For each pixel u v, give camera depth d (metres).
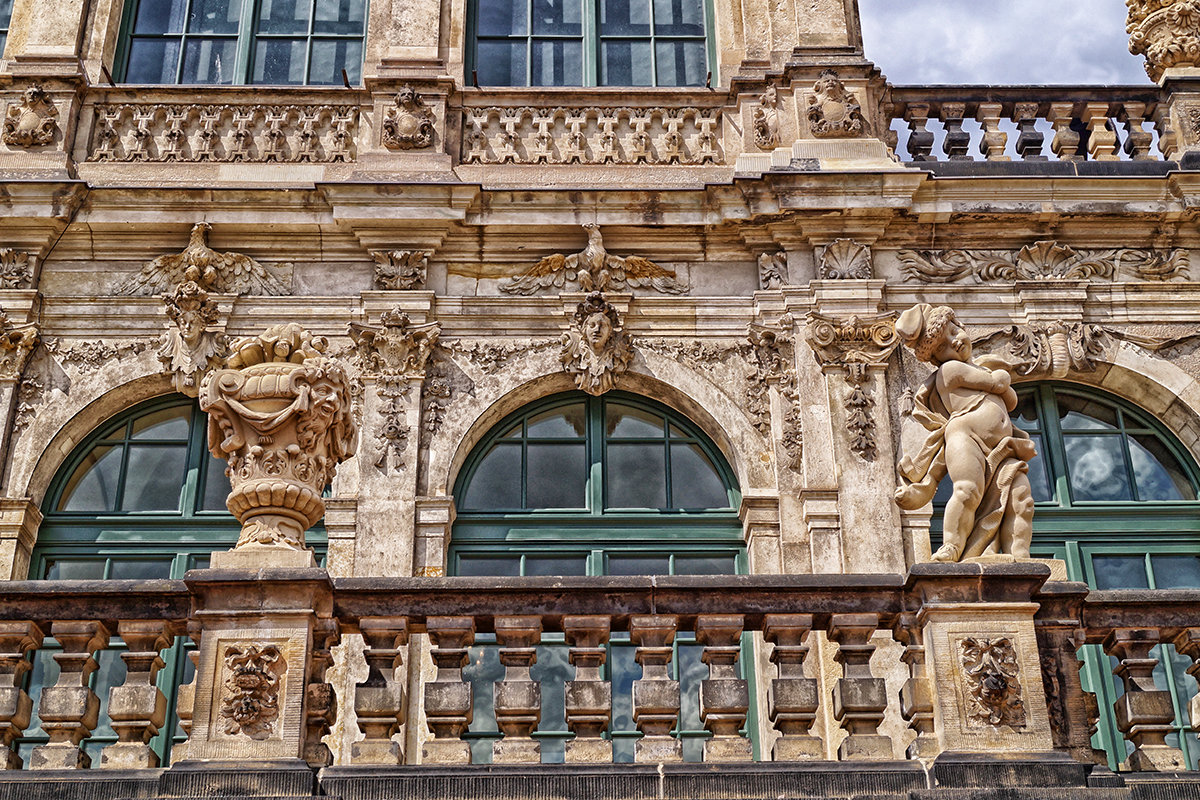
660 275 13.77
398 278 13.52
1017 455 9.62
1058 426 13.45
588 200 13.70
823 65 14.41
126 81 14.96
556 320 13.51
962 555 9.35
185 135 14.28
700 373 13.30
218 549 12.73
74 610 8.91
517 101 14.52
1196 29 14.75
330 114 14.40
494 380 13.23
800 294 13.46
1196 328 13.54
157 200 13.56
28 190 13.42
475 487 13.11
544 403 13.45
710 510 13.00
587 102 14.55
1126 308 13.62
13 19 14.96
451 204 13.63
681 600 9.08
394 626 8.97
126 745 8.67
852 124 14.09
